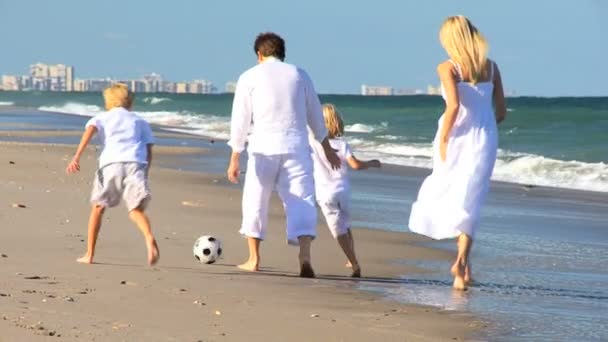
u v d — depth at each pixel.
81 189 33.22
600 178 52.44
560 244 27.31
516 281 20.70
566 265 23.48
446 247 25.41
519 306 16.89
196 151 65.31
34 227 23.88
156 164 53.44
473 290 18.75
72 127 98.44
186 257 21.03
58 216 26.02
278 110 19.91
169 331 12.98
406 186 45.06
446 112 18.28
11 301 14.20
